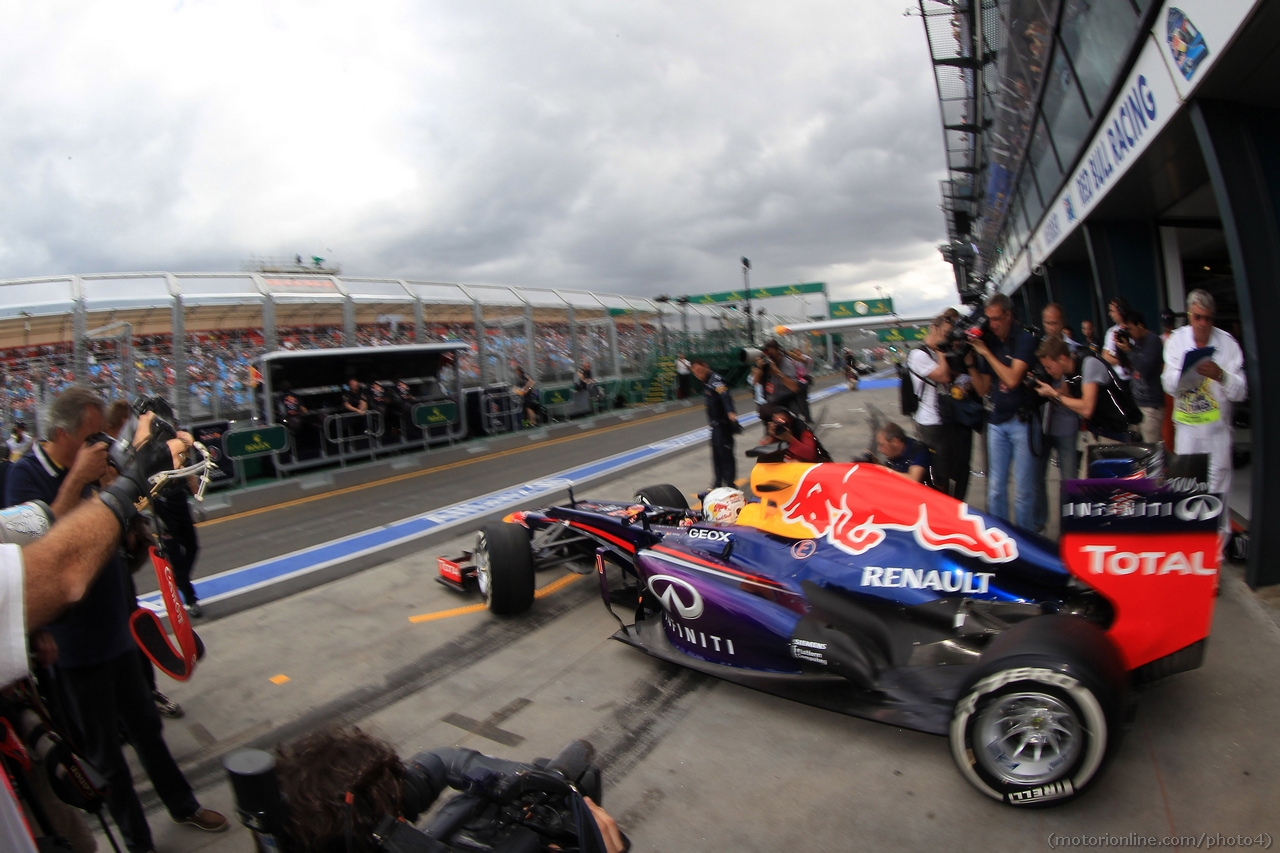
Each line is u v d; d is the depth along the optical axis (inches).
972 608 133.9
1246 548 186.5
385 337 637.9
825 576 149.2
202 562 306.3
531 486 429.1
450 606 223.3
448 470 531.5
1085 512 119.4
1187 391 184.5
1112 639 117.3
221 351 532.7
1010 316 194.4
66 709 108.2
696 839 110.0
